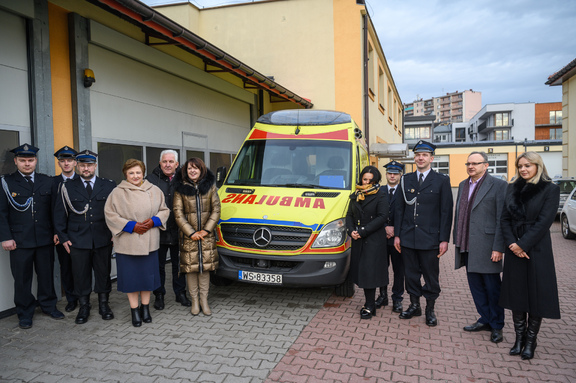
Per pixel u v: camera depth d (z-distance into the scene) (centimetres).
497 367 345
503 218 375
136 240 418
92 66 563
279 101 1185
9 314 464
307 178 555
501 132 6316
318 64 1275
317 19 1274
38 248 448
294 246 464
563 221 1055
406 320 457
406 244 446
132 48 622
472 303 523
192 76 780
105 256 458
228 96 950
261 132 629
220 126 917
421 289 459
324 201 500
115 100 607
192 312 470
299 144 593
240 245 481
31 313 438
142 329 426
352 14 1247
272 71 1308
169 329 426
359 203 446
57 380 321
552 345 391
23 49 474
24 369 339
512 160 3772
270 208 488
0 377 325
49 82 496
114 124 604
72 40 525
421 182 444
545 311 348
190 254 450
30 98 480
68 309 482
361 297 540
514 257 365
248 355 365
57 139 513
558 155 3666
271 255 462
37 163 482
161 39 673
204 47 638
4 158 457
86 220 444
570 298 539
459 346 387
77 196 442
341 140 592
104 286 458
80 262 443
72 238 439
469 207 417
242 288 579
